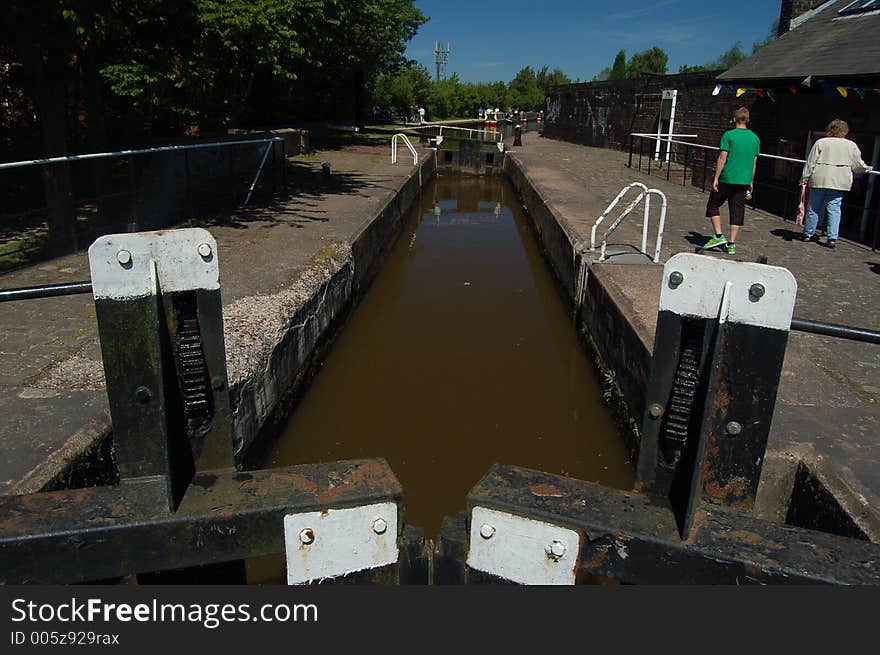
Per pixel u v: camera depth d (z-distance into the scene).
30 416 3.79
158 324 2.15
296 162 18.41
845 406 4.32
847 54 10.34
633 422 5.51
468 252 13.34
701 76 19.22
